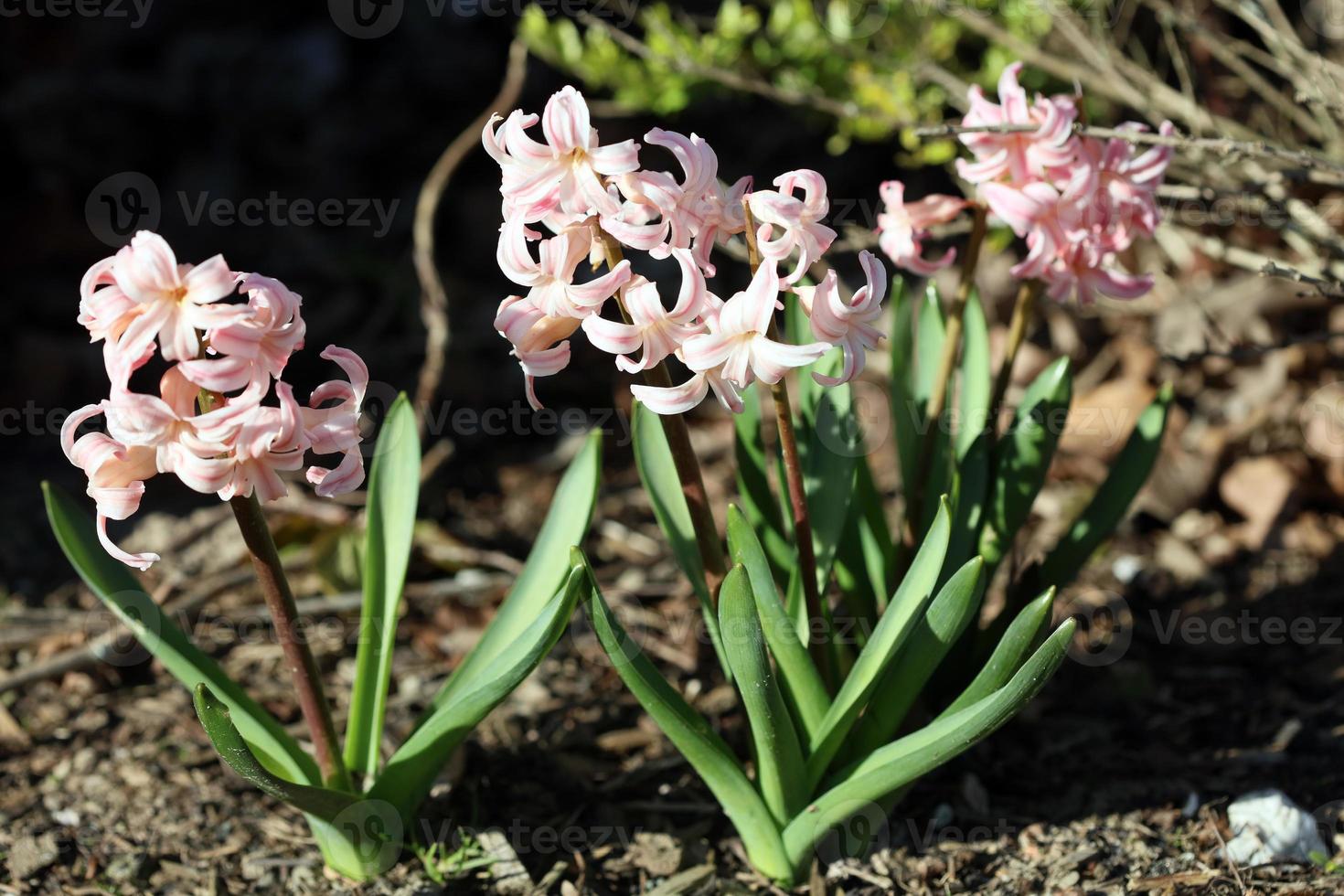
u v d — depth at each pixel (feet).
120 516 5.72
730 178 17.70
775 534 8.13
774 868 7.56
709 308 5.64
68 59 19.71
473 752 8.96
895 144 17.72
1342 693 9.27
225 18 20.72
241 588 11.42
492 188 18.22
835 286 5.66
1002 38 11.19
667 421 6.85
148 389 15.17
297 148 19.34
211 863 8.07
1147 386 13.21
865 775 6.85
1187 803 8.24
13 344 15.53
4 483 13.33
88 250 17.40
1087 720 9.27
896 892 7.54
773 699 6.64
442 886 7.67
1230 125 11.35
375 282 16.96
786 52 12.64
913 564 6.86
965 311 8.84
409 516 7.68
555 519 7.82
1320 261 10.90
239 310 5.36
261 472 5.61
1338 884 7.36
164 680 10.21
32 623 10.93
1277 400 12.55
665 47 12.34
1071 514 11.96
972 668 8.70
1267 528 11.62
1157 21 14.37
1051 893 7.46
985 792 8.45
